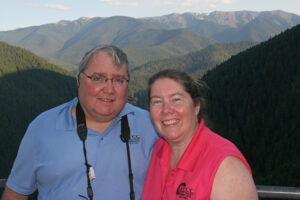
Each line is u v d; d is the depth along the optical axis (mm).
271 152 81000
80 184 2471
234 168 1854
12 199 2676
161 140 2543
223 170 1870
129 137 2570
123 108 2646
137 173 2588
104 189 2484
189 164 2057
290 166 59156
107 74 2412
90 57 2459
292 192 2561
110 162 2508
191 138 2271
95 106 2432
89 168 2439
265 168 75250
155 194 2328
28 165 2561
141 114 2760
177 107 2221
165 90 2250
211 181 1882
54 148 2469
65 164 2455
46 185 2537
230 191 1815
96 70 2410
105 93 2402
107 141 2518
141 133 2658
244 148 87688
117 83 2469
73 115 2602
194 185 1962
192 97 2289
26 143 2557
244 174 1833
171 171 2170
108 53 2438
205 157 2002
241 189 1796
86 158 2461
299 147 75812
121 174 2541
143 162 2617
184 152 2135
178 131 2230
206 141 2104
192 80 2330
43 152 2490
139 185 2598
